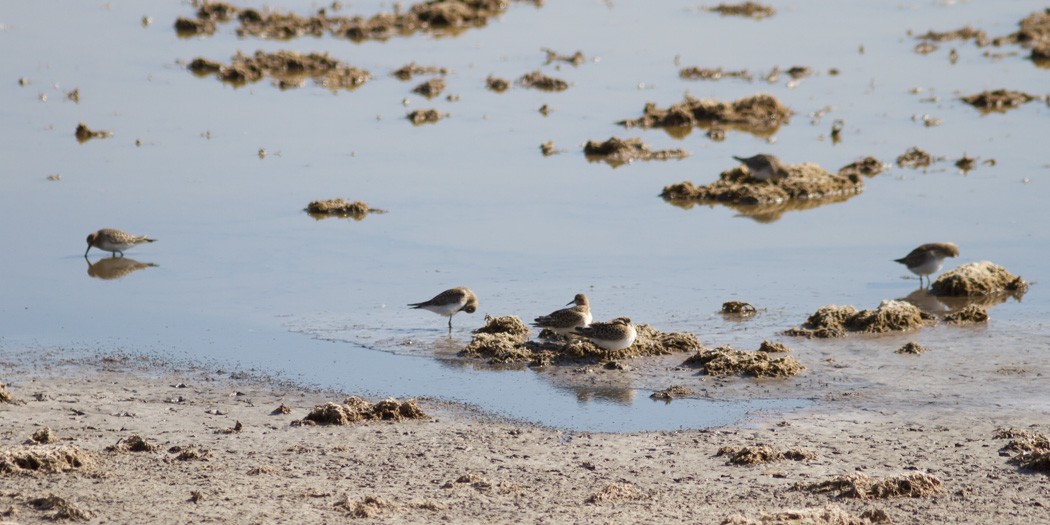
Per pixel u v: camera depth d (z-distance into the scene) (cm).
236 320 2261
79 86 4266
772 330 2194
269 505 1420
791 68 4525
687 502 1453
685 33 5228
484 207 3041
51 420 1736
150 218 2938
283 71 4569
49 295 2405
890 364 2006
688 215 2997
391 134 3753
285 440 1675
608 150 3541
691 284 2475
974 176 3259
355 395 1886
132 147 3559
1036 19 5191
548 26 5403
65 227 2862
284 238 2794
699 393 1891
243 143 3631
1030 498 1468
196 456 1588
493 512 1412
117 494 1443
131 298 2391
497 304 2345
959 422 1747
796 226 2895
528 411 1819
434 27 5388
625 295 2400
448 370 2003
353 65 4638
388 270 2570
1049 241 2712
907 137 3666
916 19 5431
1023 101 4047
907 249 2702
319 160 3459
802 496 1477
